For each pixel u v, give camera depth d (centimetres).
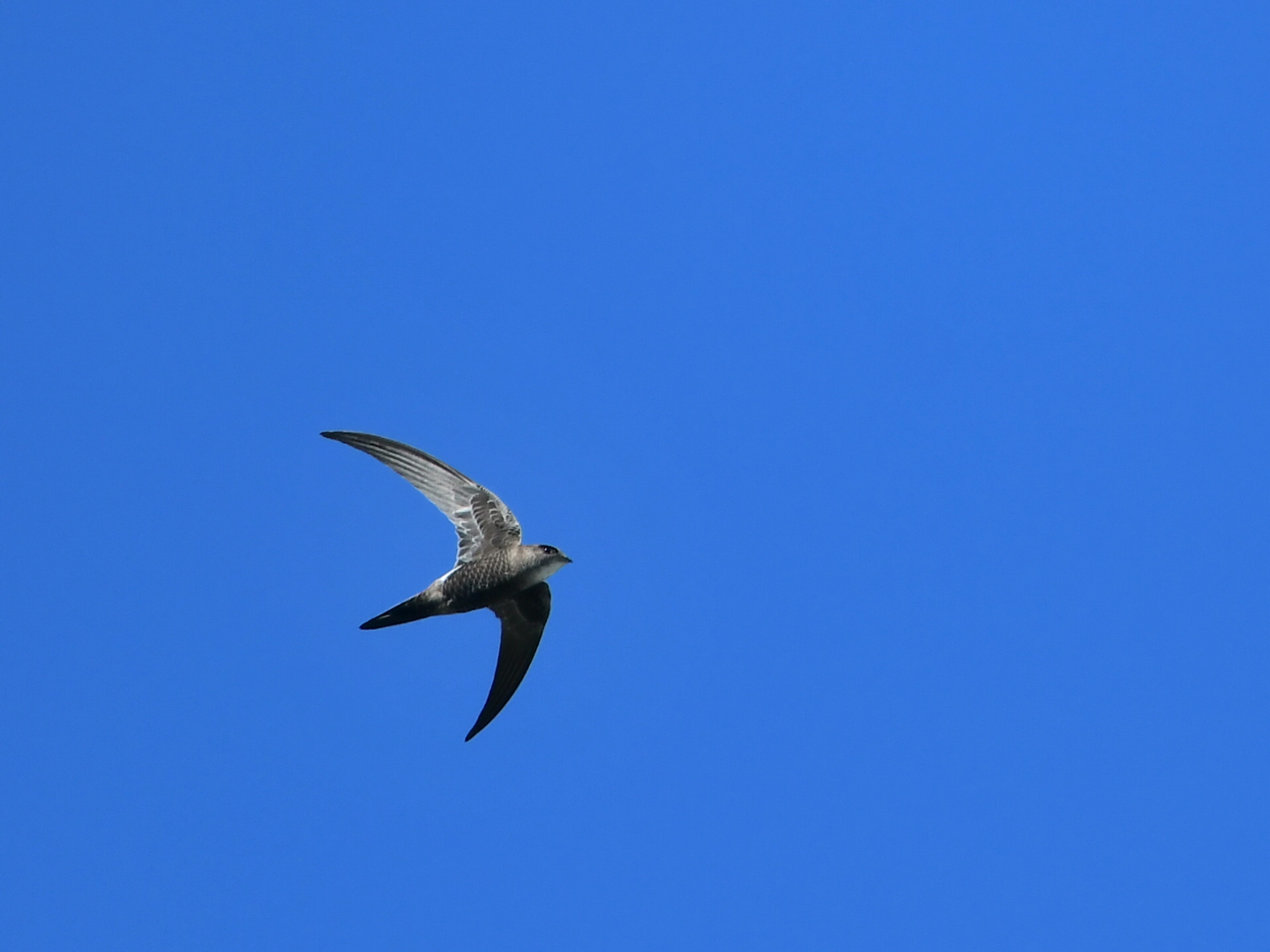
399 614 1545
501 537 1544
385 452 1571
